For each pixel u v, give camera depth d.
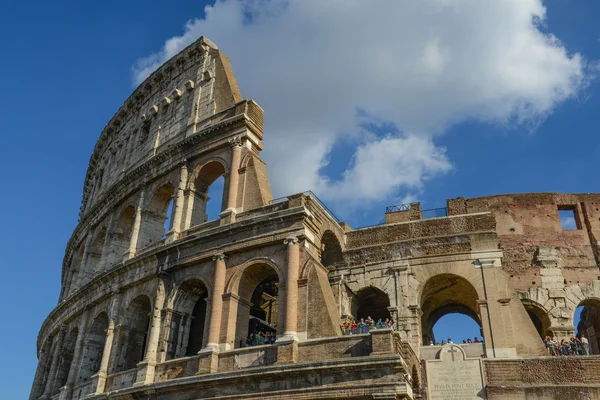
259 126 51.97
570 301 47.09
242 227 43.78
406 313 44.31
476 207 52.09
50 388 57.31
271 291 52.22
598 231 49.97
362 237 49.06
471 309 52.47
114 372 47.62
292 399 35.50
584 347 41.81
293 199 43.22
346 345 36.03
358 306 48.81
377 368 33.97
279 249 42.09
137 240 54.09
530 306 47.78
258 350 38.97
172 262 47.28
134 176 58.91
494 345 41.41
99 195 70.31
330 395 34.50
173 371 42.47
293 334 38.03
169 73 65.38
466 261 45.00
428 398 40.62
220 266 43.84
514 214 51.62
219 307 42.41
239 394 37.47
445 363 41.56
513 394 39.59
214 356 40.31
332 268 48.22
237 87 57.97
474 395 40.09
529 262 49.28
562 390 39.03
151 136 62.53
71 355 58.44
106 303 53.09
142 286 49.56
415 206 51.84
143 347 50.34
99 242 64.62
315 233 43.38
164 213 57.06
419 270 45.75
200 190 53.06
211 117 55.09
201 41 61.88
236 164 49.06
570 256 49.25
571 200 52.06
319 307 38.47
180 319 46.41
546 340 43.94
